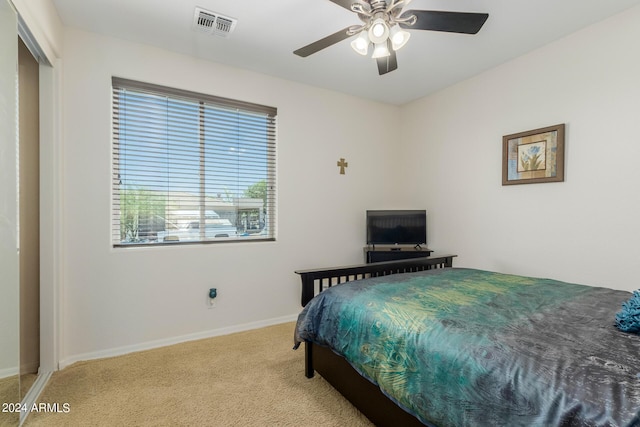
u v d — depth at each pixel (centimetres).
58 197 212
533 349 103
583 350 101
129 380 201
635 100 208
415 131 382
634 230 209
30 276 204
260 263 304
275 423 160
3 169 142
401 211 350
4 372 144
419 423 124
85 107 229
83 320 229
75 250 226
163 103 264
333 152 350
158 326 256
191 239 278
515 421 88
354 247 364
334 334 170
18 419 156
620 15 213
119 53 242
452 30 180
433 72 304
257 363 225
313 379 203
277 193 314
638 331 114
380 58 214
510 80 281
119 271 242
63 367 216
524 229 272
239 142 299
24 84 199
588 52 230
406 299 161
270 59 278
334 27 230
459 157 329
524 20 221
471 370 103
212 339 270
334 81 325
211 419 163
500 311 142
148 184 259
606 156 222
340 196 355
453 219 336
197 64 273
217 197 290
